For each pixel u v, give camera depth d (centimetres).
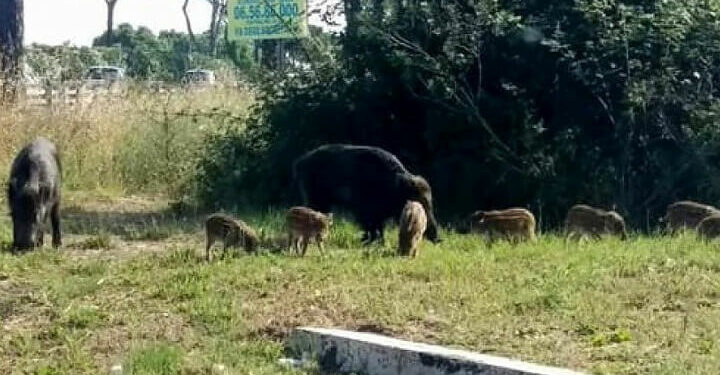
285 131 1727
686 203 1341
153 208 1777
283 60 2092
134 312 958
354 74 1708
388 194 1299
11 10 2334
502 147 1583
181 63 4469
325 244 1284
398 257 1149
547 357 793
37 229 1284
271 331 889
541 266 1085
